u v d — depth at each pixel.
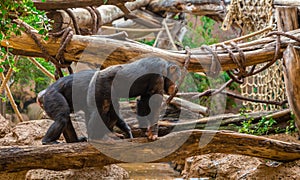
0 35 7.00
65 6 8.16
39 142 10.02
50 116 7.16
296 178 8.46
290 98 10.06
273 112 11.59
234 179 9.45
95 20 9.37
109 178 8.97
